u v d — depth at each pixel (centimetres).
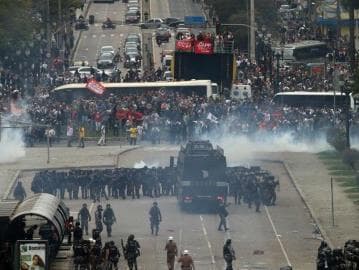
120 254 19475
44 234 18475
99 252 18338
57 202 19512
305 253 19550
